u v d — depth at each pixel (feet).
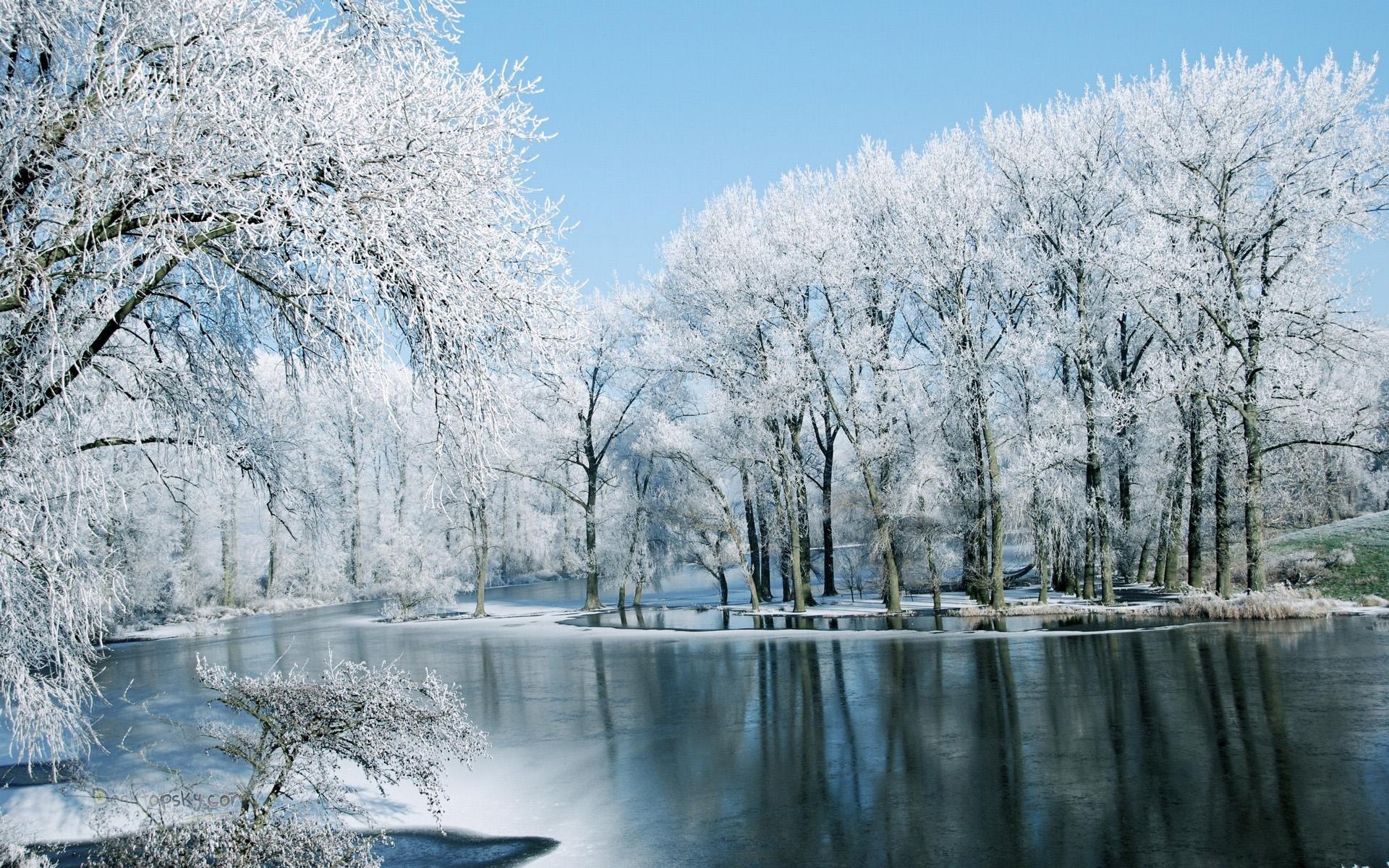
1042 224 93.61
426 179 22.22
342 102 22.45
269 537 160.35
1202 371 82.38
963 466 100.78
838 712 47.52
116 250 21.12
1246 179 84.58
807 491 130.72
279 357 29.71
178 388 29.48
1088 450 90.99
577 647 82.33
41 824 31.14
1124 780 33.12
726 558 125.70
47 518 21.93
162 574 124.16
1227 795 30.78
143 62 21.95
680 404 124.57
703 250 117.29
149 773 37.52
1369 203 78.89
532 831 30.86
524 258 25.79
